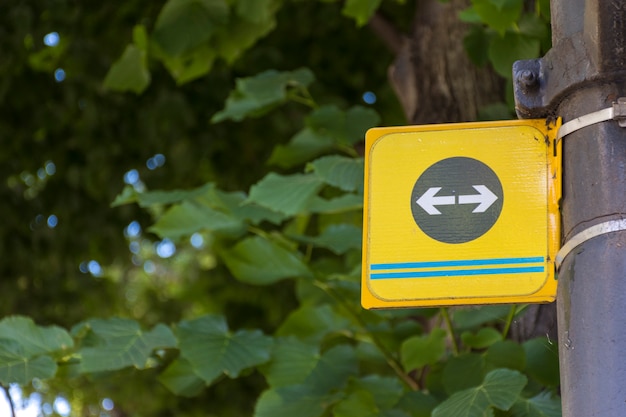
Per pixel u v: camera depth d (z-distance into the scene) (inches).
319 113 146.2
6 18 259.9
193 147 284.5
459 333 133.0
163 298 354.9
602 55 74.0
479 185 81.8
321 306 146.6
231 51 172.4
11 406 132.7
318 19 282.0
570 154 76.4
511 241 79.9
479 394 102.3
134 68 172.9
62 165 295.0
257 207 137.9
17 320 124.0
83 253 302.7
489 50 132.4
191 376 130.0
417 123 160.2
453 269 80.5
